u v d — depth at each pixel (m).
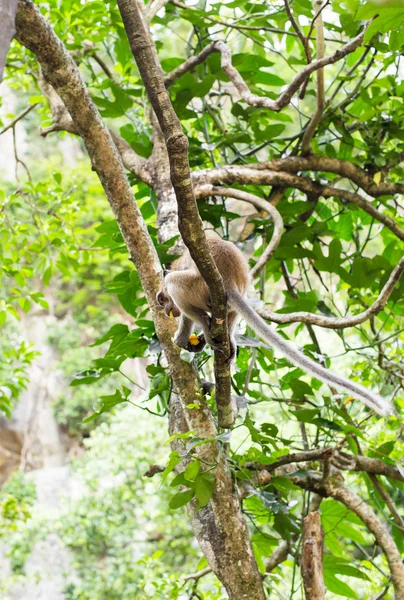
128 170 8.68
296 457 7.15
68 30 9.53
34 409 28.33
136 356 7.19
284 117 9.91
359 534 8.48
